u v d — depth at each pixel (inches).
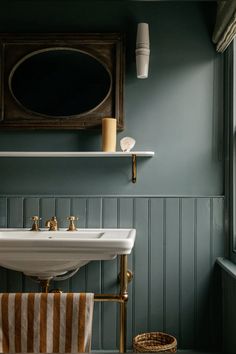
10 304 55.7
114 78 97.7
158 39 98.6
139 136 99.0
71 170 98.9
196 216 97.8
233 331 86.1
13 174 98.9
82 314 56.1
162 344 92.8
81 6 98.8
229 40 89.0
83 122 97.4
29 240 75.7
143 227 97.7
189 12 98.6
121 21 98.7
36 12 98.9
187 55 98.5
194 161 98.9
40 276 83.5
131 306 97.7
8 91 97.7
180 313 97.7
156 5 98.6
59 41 97.9
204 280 97.8
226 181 97.7
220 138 98.7
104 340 97.3
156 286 97.7
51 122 97.3
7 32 98.7
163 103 99.0
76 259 77.0
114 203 97.6
